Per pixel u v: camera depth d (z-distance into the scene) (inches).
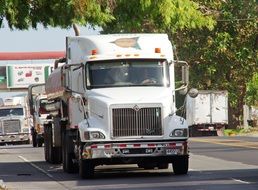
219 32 5910.4
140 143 1972.2
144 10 2038.6
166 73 2059.5
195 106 6190.9
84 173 2017.7
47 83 2861.7
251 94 6259.8
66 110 2329.0
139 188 1721.2
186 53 5925.2
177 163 2038.6
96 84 2044.8
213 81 6245.1
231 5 5753.0
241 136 4933.6
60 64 2623.0
